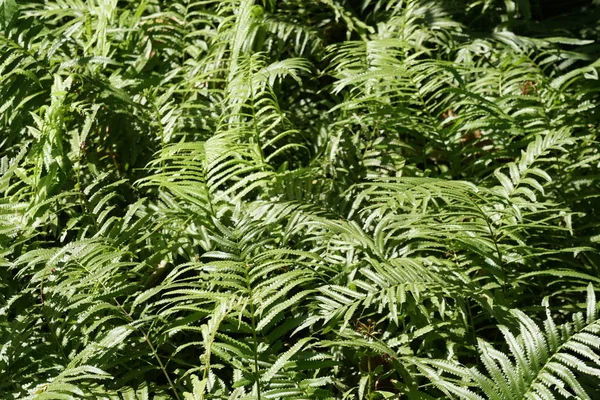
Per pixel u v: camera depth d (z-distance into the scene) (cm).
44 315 227
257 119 307
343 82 302
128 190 305
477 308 256
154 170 310
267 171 290
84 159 305
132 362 236
